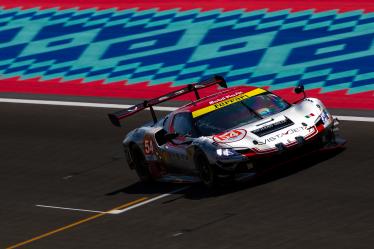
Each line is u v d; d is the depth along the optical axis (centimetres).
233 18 6700
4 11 7950
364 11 6194
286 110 4141
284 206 3662
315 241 3180
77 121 5972
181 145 4219
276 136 3934
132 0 7388
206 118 4197
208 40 6625
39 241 3847
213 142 3984
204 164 4025
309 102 4166
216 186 4056
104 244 3628
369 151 4347
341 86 5741
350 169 4059
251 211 3672
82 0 7650
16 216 4309
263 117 4122
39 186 4778
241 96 4288
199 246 3362
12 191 4759
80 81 6875
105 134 5578
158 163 4425
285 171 4141
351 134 4778
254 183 4044
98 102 6384
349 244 3084
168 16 7038
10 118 6300
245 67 6278
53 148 5456
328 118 4088
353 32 6069
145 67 6706
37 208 4388
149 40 6906
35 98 6738
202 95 6219
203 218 3709
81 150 5319
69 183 4738
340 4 6353
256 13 6631
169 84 6469
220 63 6412
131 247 3516
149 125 4616
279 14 6512
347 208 3522
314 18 6331
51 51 7300
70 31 7394
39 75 7144
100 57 7006
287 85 5966
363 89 5641
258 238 3331
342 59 5916
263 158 3875
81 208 4262
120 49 6975
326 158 4259
